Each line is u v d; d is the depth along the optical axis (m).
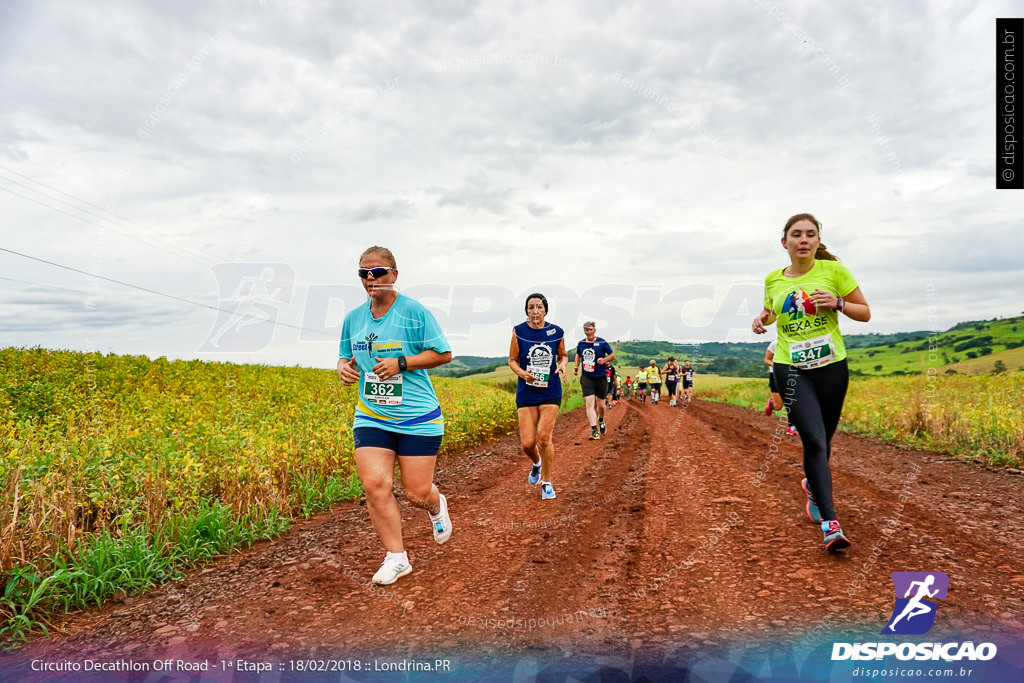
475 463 7.38
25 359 12.81
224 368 17.00
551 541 3.73
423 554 3.64
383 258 3.25
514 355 5.16
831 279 3.31
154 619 2.93
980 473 5.28
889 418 8.98
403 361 3.13
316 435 6.47
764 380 24.41
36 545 3.37
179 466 4.89
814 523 3.68
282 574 3.46
